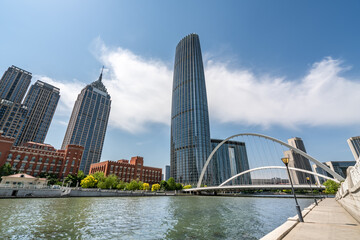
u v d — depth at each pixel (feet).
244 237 53.16
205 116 599.57
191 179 504.84
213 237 52.90
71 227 59.88
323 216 52.08
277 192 545.03
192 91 636.48
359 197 40.29
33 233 51.78
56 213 83.35
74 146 328.90
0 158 261.03
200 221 77.71
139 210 108.06
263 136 317.22
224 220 80.79
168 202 173.37
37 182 198.80
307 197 321.73
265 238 25.29
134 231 58.34
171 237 52.42
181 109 630.74
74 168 317.83
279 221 80.12
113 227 62.64
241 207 140.97
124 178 385.91
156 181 458.50
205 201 200.54
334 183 194.39
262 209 128.06
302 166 449.06
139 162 425.69
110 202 148.97
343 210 68.23
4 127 477.36
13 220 65.36
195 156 527.81
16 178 186.09
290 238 27.50
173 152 596.29
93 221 70.90
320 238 27.43
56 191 170.19
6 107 498.28
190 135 565.94
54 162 311.06
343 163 547.49
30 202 120.37
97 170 400.26
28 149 291.58
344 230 33.01
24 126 607.37
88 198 177.47
